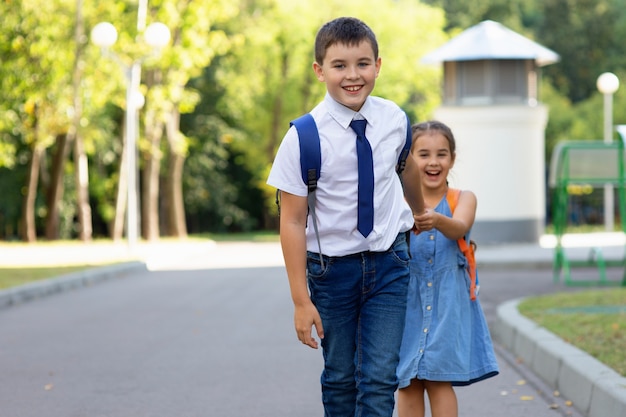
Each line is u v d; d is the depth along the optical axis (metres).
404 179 5.62
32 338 13.31
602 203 62.75
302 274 5.16
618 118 62.25
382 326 5.32
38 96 37.34
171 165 50.47
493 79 30.75
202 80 57.47
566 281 19.78
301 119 5.18
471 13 75.75
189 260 31.41
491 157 30.34
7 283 19.48
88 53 38.19
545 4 75.38
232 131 60.69
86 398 9.26
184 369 10.74
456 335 6.26
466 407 8.66
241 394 9.34
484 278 21.56
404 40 57.59
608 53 74.25
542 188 31.75
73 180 56.28
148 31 29.45
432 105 60.34
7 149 42.16
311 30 56.88
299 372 10.50
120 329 14.12
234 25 56.22
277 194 5.34
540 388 9.43
